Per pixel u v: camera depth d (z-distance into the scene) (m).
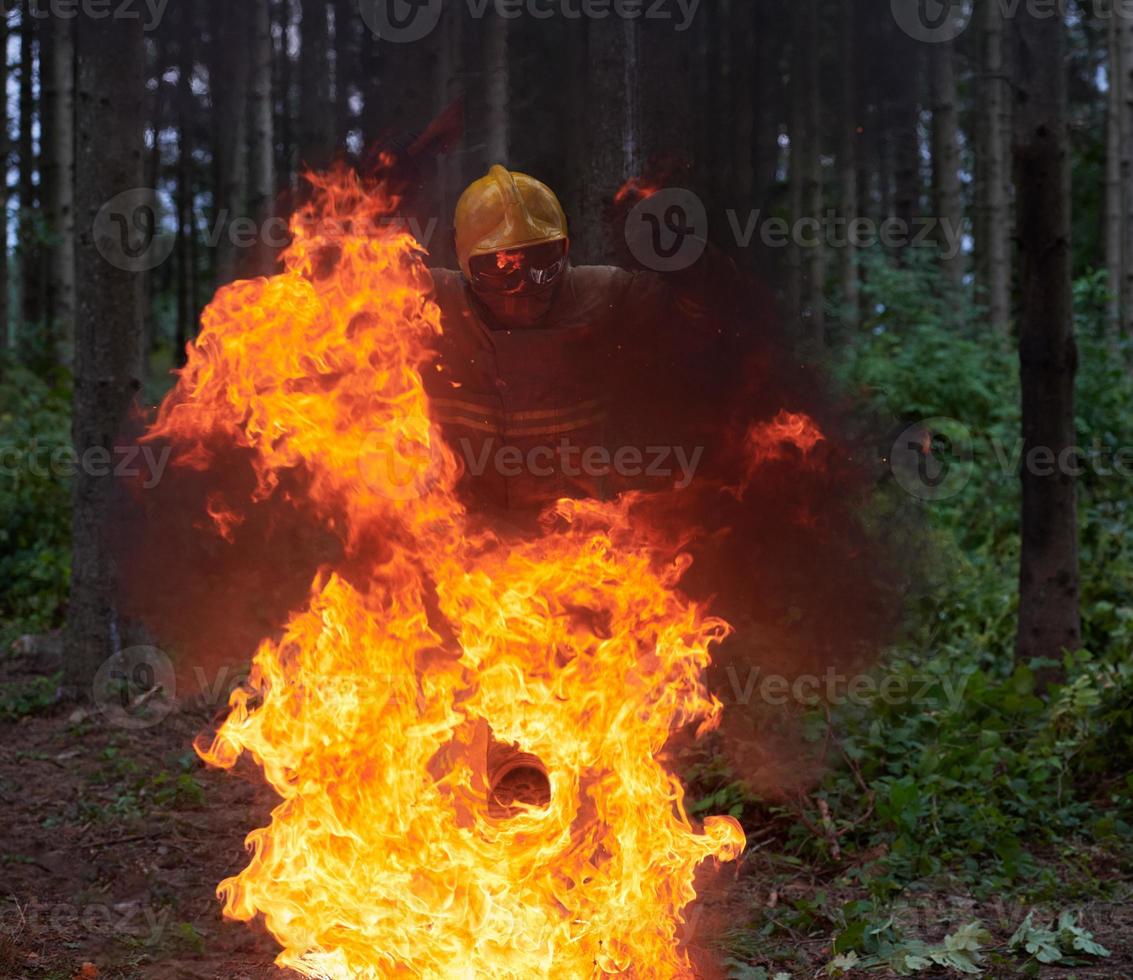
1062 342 6.11
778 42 14.71
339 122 13.95
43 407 11.87
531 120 11.32
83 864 4.74
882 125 18.61
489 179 3.42
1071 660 5.79
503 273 3.36
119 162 6.69
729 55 9.45
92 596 6.79
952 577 6.46
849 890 4.39
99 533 6.75
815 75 15.94
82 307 6.76
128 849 4.88
